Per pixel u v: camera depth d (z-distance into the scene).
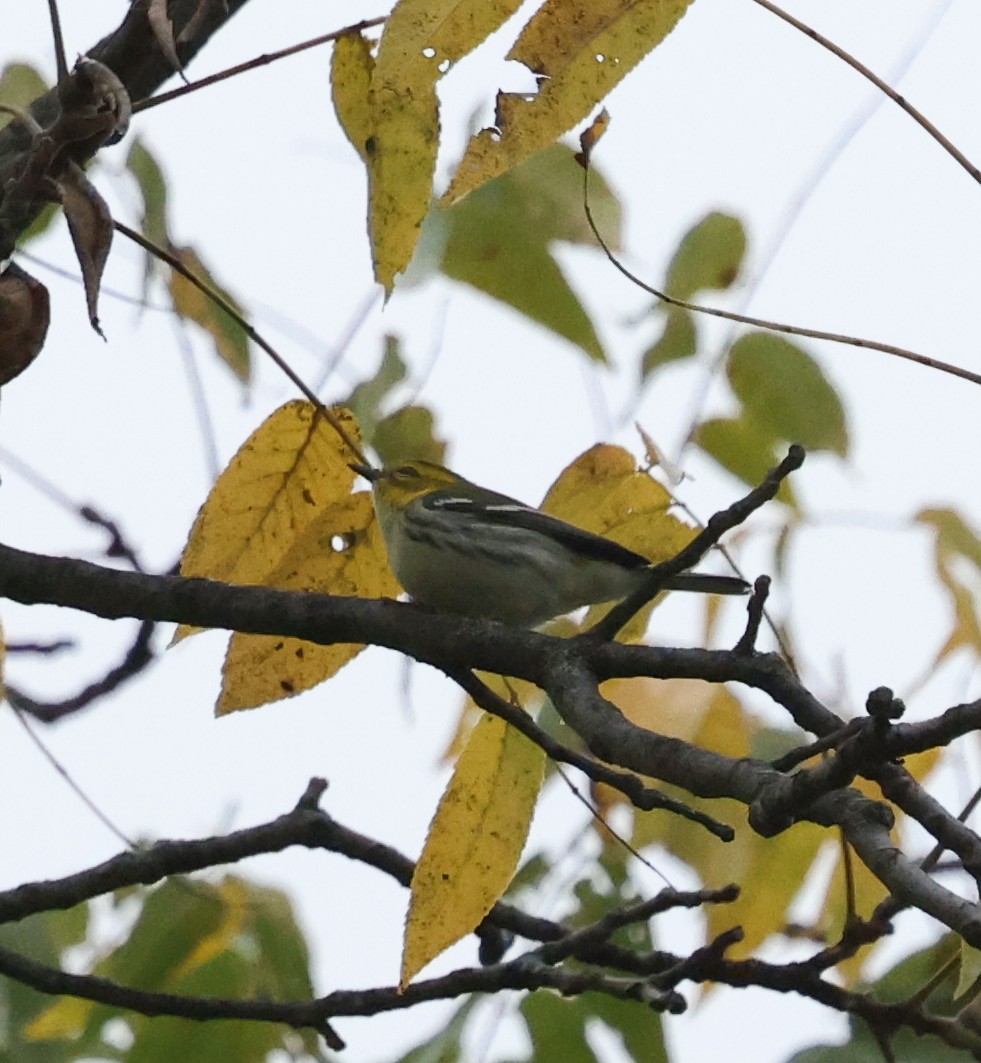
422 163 6.24
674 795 9.05
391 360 8.45
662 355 8.34
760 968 8.55
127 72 8.36
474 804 7.59
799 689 7.21
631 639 8.37
